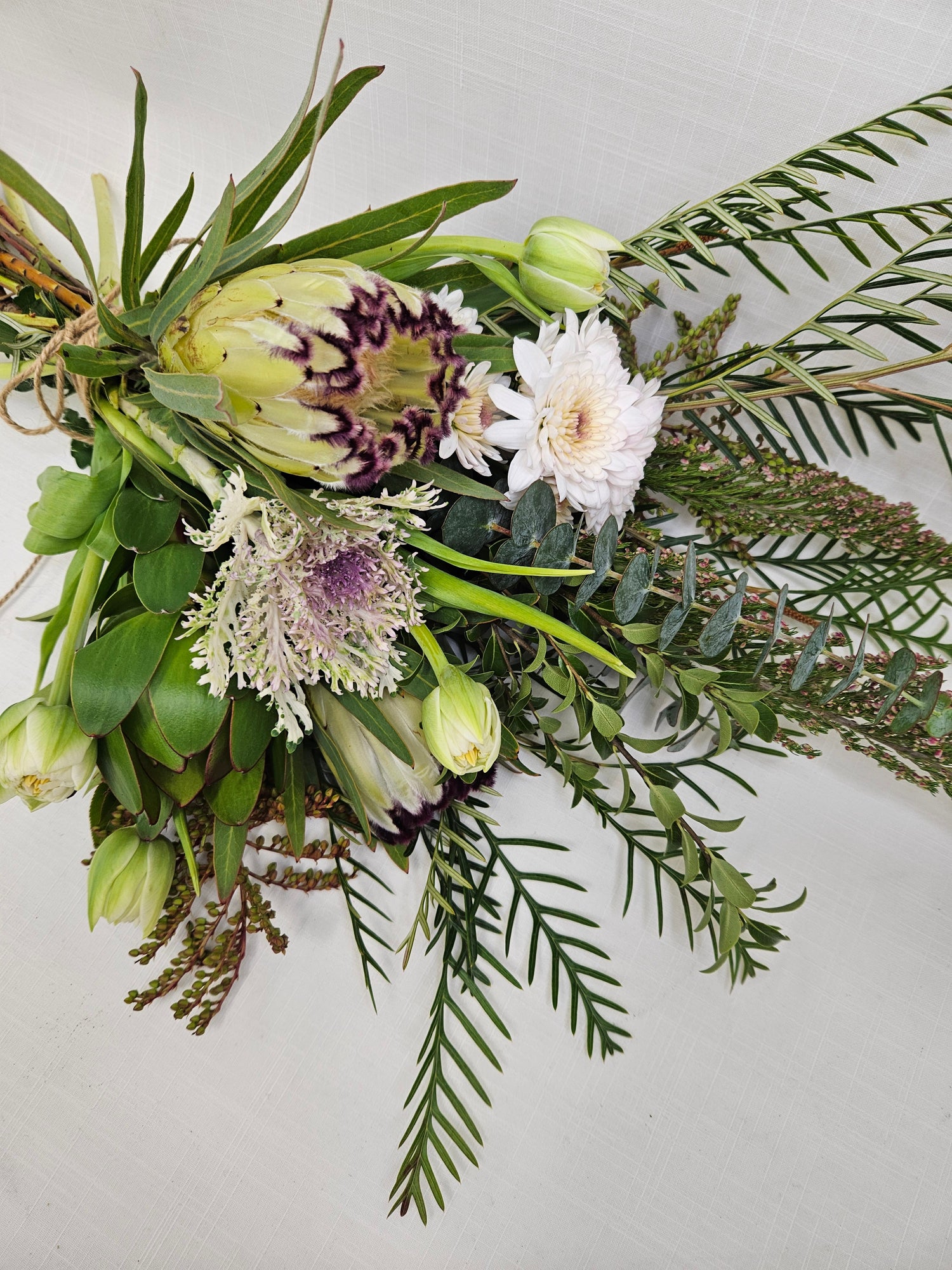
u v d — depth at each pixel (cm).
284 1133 58
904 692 46
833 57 50
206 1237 58
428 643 44
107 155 58
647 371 54
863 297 46
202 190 58
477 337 46
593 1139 58
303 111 38
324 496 42
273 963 59
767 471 50
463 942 55
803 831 59
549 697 59
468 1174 58
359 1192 58
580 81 53
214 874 56
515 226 57
